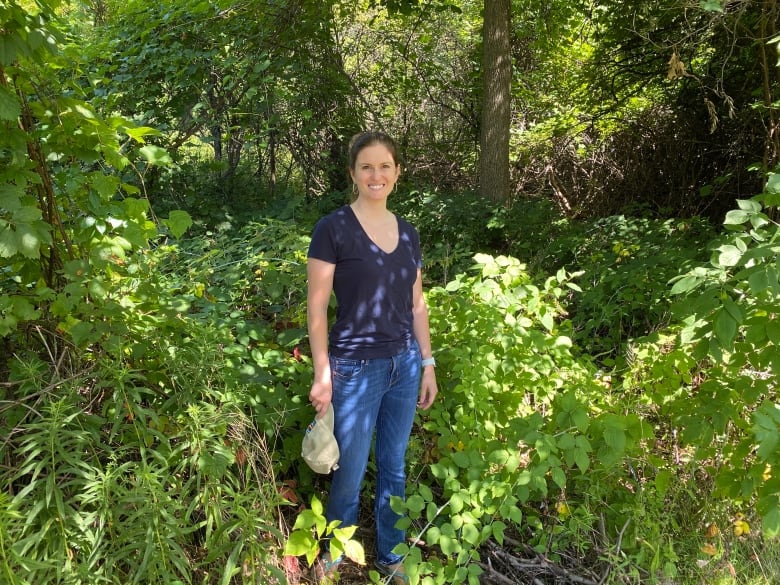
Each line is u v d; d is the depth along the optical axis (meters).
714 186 7.98
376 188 2.22
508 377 2.84
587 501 2.57
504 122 8.09
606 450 2.38
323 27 8.28
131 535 1.83
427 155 11.01
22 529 1.72
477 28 11.16
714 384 2.46
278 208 7.50
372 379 2.26
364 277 2.19
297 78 8.09
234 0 7.16
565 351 2.88
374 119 9.70
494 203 7.39
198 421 2.05
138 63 7.15
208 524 1.97
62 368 2.25
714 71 7.38
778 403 2.70
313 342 2.21
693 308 2.21
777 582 2.48
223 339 2.65
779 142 5.85
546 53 11.27
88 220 2.33
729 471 2.39
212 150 9.87
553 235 6.81
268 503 2.16
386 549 2.48
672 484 2.69
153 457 2.14
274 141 8.91
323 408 2.22
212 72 7.44
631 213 8.84
